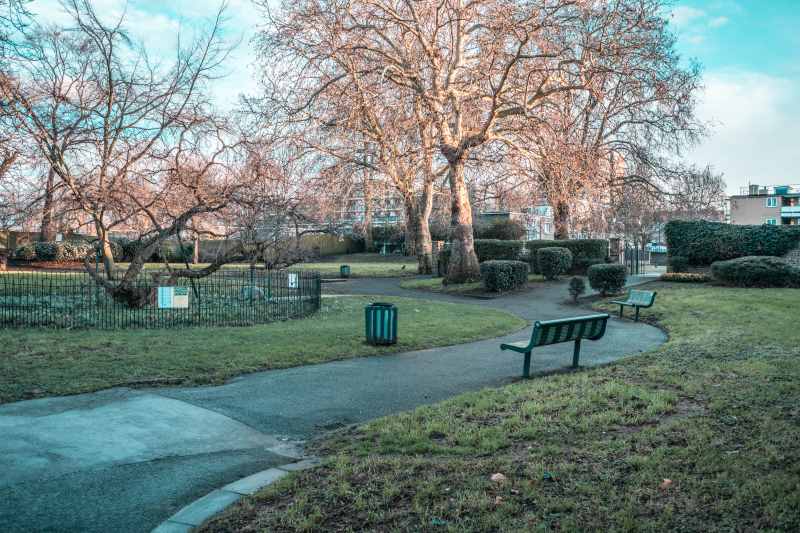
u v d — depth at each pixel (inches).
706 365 378.6
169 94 673.6
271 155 997.8
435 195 1641.2
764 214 3624.5
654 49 995.3
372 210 1556.3
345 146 1258.6
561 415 273.1
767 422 239.9
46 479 217.0
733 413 260.4
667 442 227.1
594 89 949.2
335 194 1269.7
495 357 472.4
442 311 808.9
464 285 1137.4
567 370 411.2
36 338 502.3
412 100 1138.7
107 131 658.2
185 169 676.7
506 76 942.4
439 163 1397.6
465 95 1095.0
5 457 237.8
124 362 414.9
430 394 349.4
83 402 321.7
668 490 182.9
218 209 677.9
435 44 1100.5
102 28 656.4
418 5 1107.9
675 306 756.0
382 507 182.7
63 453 244.4
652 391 313.4
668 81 1041.5
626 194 1416.1
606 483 189.9
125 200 698.8
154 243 683.4
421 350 509.4
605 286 941.8
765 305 698.8
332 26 1021.8
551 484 193.0
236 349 470.3
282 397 342.6
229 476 224.5
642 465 203.5
